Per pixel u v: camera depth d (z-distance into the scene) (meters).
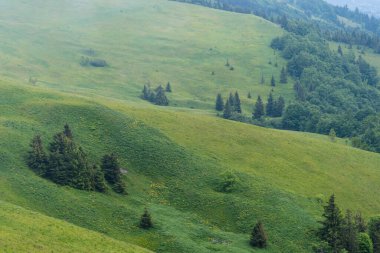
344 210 98.75
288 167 112.19
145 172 94.38
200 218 82.88
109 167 87.69
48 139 92.38
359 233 79.88
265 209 87.06
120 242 61.25
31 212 61.06
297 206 91.19
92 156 92.25
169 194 89.12
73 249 51.88
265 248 75.62
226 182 93.38
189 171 96.75
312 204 95.31
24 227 53.53
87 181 81.00
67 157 82.88
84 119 105.50
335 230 77.94
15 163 79.25
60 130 98.50
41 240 51.19
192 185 92.44
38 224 56.28
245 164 107.88
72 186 79.56
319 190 104.88
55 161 81.56
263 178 101.62
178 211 84.00
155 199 86.62
